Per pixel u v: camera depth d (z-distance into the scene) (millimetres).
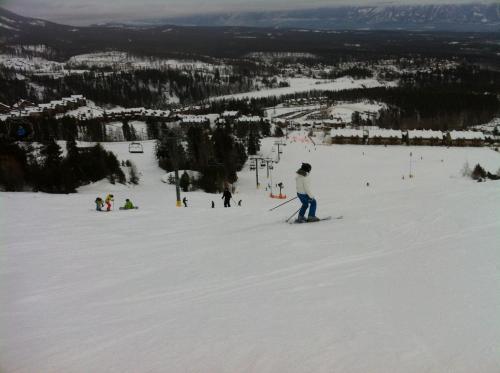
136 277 7262
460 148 109125
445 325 4078
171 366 3666
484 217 9609
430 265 6184
